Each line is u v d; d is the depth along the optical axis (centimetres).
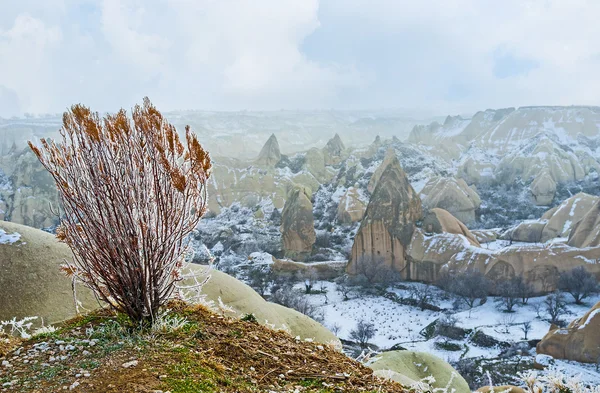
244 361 345
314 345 403
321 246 7519
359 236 5862
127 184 384
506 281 4672
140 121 393
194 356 333
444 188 8856
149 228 388
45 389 285
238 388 302
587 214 5659
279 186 10125
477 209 9144
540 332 3794
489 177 10900
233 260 6500
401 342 3944
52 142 399
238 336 385
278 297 4850
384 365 783
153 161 387
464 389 801
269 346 377
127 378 295
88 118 385
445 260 5375
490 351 3559
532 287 4672
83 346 353
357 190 9144
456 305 4672
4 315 625
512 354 3434
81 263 410
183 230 404
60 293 675
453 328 4009
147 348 343
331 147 13812
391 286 5466
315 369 352
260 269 6100
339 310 4806
